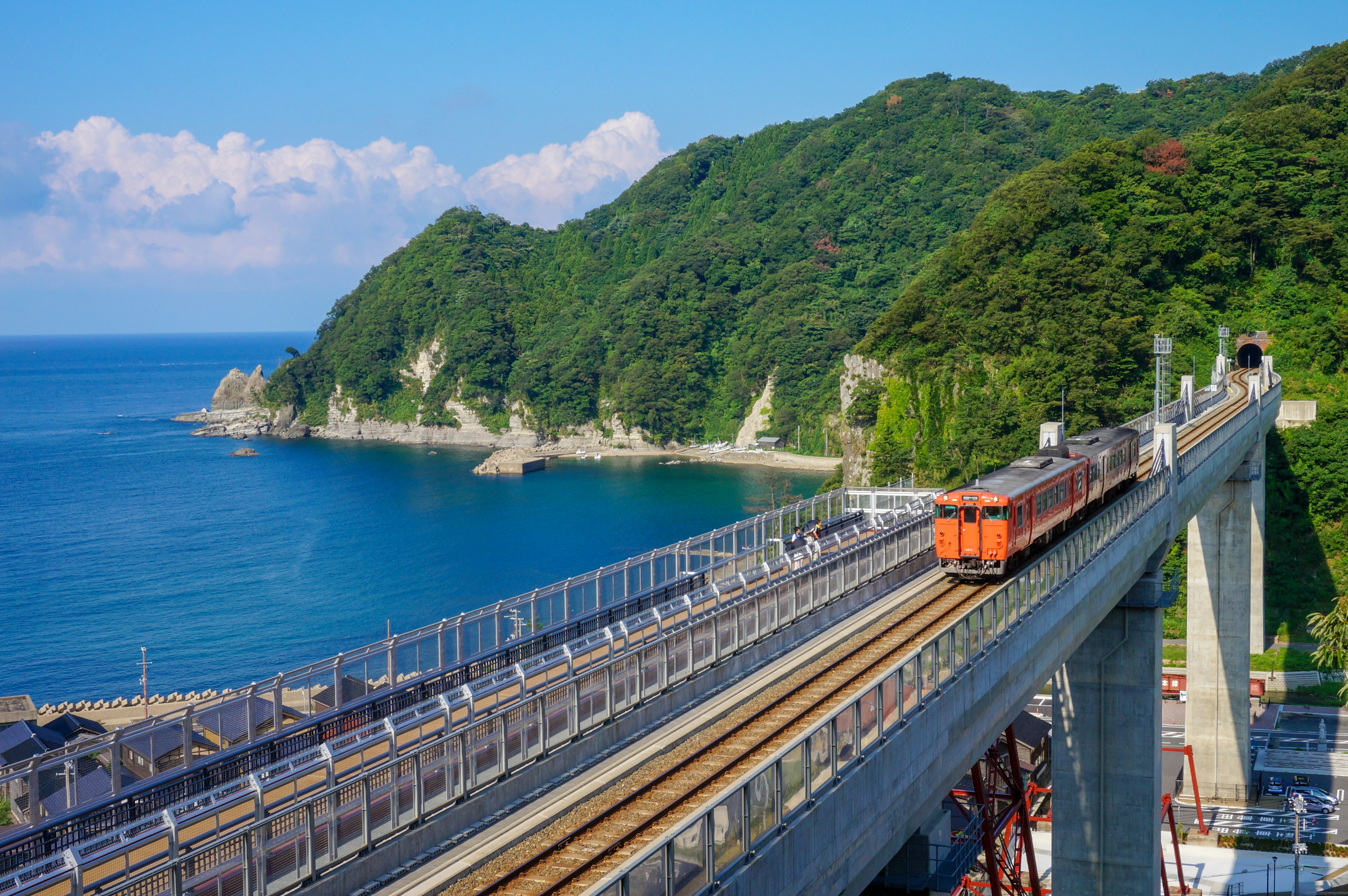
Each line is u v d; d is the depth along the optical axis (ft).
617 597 163.53
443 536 640.17
